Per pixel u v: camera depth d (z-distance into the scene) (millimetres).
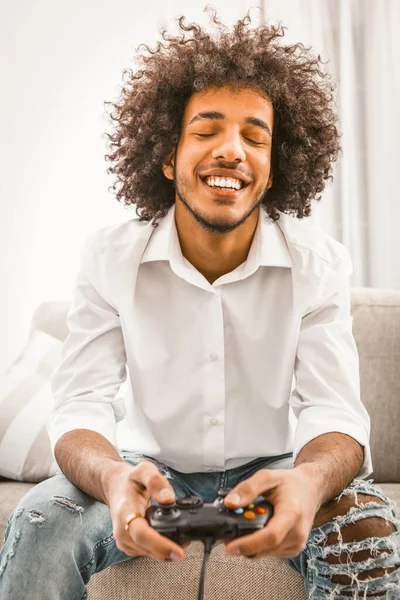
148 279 1257
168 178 1356
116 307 1233
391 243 2531
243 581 1156
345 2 2596
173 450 1239
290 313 1223
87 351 1232
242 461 1266
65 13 2607
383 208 2535
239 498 838
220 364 1219
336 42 2627
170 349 1231
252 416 1246
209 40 1292
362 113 2613
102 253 1267
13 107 2557
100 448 1057
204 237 1211
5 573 964
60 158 2582
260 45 1310
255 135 1197
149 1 2639
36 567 955
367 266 2584
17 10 2572
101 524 1023
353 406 1151
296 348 1227
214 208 1166
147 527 820
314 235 1282
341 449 1030
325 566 1002
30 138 2566
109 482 933
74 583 974
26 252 2551
